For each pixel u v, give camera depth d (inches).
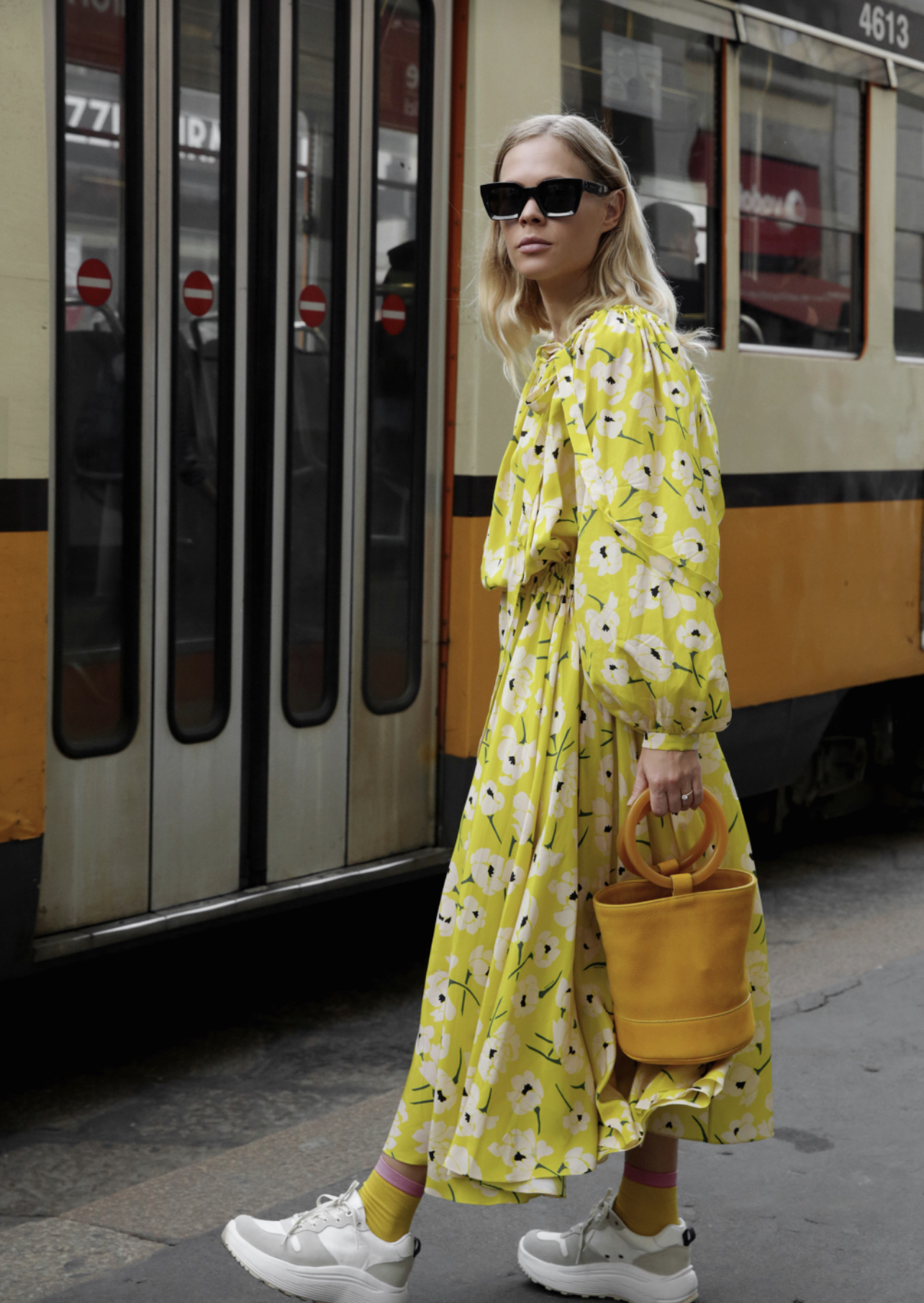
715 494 87.3
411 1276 100.0
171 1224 113.8
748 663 197.6
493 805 88.7
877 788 251.4
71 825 133.3
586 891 87.5
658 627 80.5
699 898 83.7
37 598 126.0
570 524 86.5
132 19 133.4
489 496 164.7
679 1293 94.5
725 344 190.7
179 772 141.8
